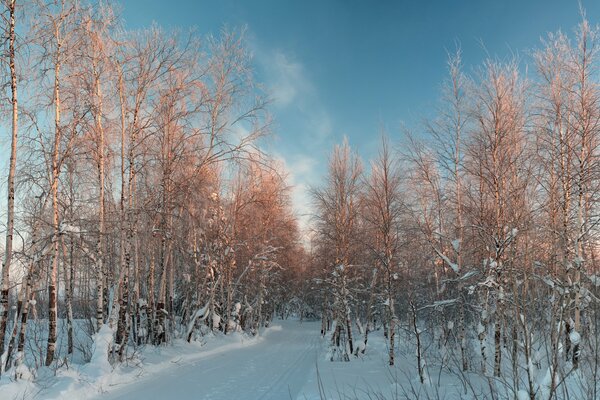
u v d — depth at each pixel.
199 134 17.91
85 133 13.88
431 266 19.70
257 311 35.88
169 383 12.80
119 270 14.38
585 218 11.68
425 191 17.91
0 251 12.22
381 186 17.84
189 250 23.02
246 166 18.69
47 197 12.50
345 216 22.88
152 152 17.03
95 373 12.17
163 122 17.19
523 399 5.28
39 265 12.42
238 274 33.03
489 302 13.84
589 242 12.09
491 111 13.39
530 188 11.24
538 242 9.24
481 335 12.27
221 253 25.84
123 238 14.48
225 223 25.53
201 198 19.22
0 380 10.04
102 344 13.05
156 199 17.08
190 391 11.87
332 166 23.67
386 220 17.06
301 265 47.28
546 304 7.52
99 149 14.19
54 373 11.27
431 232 15.62
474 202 14.16
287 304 62.56
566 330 9.43
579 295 10.63
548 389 5.46
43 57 11.96
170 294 21.41
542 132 12.79
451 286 17.45
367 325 22.08
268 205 29.17
